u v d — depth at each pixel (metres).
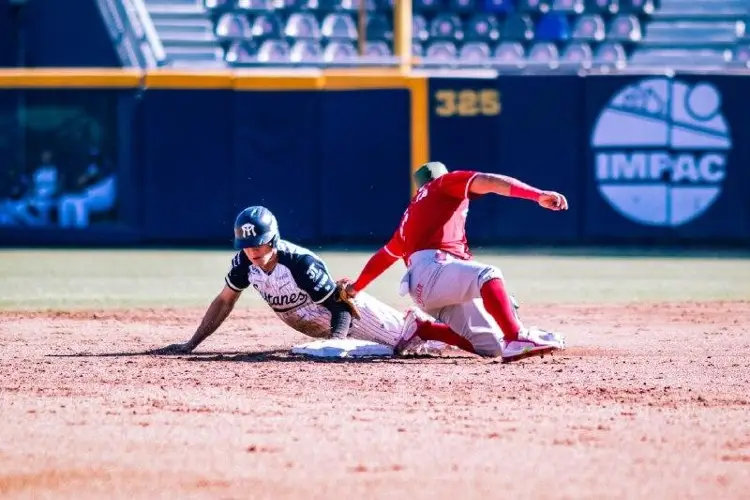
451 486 10.57
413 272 17.80
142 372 16.80
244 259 18.25
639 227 44.97
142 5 56.56
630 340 21.20
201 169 45.00
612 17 61.41
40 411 13.91
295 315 18.59
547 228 44.91
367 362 17.89
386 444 12.18
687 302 28.25
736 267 37.84
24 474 10.98
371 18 60.16
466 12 60.72
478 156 44.97
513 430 12.89
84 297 28.94
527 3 60.78
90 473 11.03
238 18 58.53
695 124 44.81
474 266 17.45
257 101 44.84
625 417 13.66
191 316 24.84
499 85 44.81
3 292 30.09
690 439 12.49
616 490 10.46
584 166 44.91
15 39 53.75
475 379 16.25
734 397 15.01
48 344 20.28
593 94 44.78
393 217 45.03
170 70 44.75
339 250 43.41
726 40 61.44
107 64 54.25
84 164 45.06
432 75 44.66
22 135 44.91
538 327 23.38
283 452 11.83
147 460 11.52
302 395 14.97
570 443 12.28
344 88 44.88
